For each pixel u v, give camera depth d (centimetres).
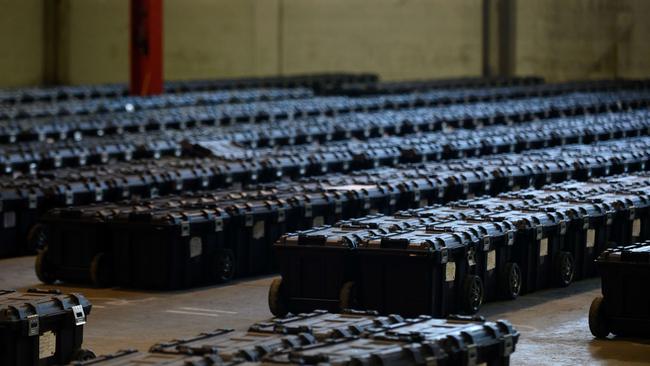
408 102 4106
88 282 1944
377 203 2195
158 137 2967
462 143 2956
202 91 4691
